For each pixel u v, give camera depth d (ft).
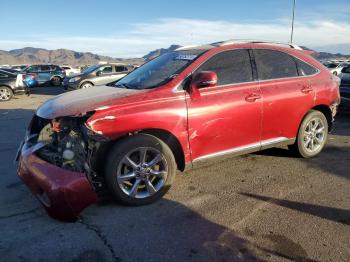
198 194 14.64
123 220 12.53
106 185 13.14
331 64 98.43
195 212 13.12
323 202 13.91
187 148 14.44
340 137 23.79
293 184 15.65
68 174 11.91
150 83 14.85
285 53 17.75
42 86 89.40
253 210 13.26
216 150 15.29
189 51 16.33
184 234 11.67
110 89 15.29
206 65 15.10
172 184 15.03
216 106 14.78
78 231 11.81
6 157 20.13
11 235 11.57
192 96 14.32
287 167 17.66
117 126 12.80
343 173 16.93
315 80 18.42
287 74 17.51
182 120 14.05
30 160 12.82
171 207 13.51
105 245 11.05
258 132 16.37
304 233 11.68
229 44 16.10
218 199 14.17
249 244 11.09
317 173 16.92
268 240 11.28
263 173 16.88
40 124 13.84
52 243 11.13
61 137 12.75
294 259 10.34
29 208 13.47
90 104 12.96
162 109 13.62
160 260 10.34
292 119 17.54
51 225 12.19
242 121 15.64
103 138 12.62
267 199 14.16
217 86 15.08
